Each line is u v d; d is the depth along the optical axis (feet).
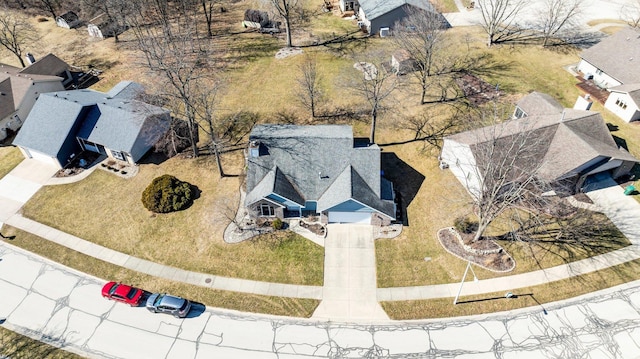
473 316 106.42
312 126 143.13
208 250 121.90
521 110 152.35
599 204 128.26
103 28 219.00
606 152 125.90
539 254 116.98
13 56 209.87
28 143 146.61
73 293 114.11
